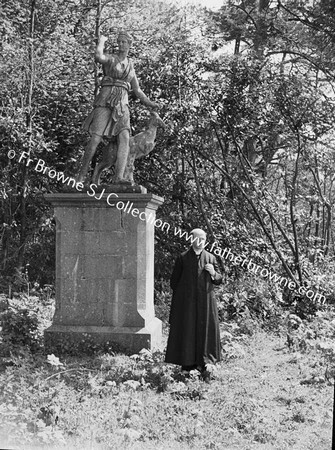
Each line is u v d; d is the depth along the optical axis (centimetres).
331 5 1783
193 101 1538
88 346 970
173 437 591
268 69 1525
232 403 693
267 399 732
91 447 550
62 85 1800
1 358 891
